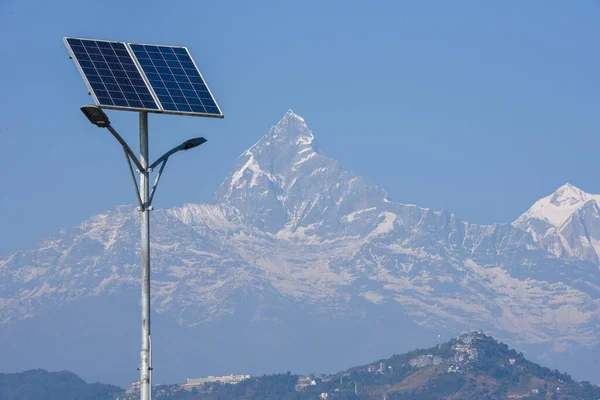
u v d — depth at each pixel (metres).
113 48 98.75
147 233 87.25
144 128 90.88
